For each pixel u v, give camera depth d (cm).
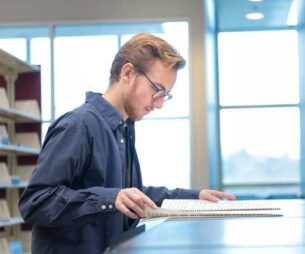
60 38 597
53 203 120
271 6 641
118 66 147
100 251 135
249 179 732
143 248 73
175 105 591
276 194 728
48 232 132
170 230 96
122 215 141
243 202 168
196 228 100
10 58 421
